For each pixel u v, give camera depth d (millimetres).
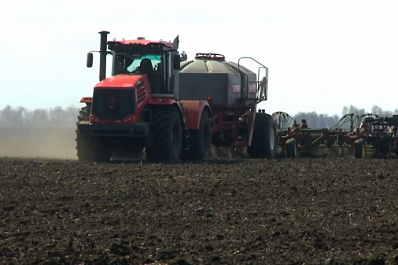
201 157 71250
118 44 67812
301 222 37531
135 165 59875
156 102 66250
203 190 46562
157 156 66438
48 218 38562
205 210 40531
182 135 69438
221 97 79125
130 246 32719
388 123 90562
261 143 83188
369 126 91125
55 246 32719
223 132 81250
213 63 81000
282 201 43688
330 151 92625
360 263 30344
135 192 45688
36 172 54469
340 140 91562
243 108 81938
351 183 50562
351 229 35750
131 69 68312
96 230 35781
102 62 69000
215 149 86250
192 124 70062
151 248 32781
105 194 44906
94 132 64625
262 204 42688
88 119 66188
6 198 43344
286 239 34125
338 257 31203
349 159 73438
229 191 46625
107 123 64250
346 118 96625
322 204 42750
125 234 34906
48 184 48469
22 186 47688
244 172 55438
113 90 64375
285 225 36719
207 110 73938
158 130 65750
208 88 79375
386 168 60281
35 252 31688
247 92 83125
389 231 35312
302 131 92188
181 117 69000
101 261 30766
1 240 33719
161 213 39781
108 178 51281
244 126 82062
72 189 46656
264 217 38906
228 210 40812
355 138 88812
